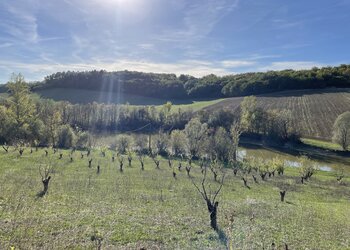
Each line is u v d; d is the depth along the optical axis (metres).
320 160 97.56
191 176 57.41
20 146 75.88
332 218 32.31
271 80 174.25
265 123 125.81
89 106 145.75
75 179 42.88
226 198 38.25
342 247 22.45
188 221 25.00
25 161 57.25
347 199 48.81
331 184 63.09
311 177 70.50
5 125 92.75
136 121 146.12
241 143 124.31
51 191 32.25
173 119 141.50
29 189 31.89
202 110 141.88
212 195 38.94
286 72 189.38
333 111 133.38
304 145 115.19
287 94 163.88
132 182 44.84
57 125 100.94
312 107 140.00
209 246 19.56
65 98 178.00
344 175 75.38
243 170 71.00
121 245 18.34
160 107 160.50
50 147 92.69
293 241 22.42
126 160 76.12
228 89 184.25
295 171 79.62
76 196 31.02
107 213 25.11
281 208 34.69
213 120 129.50
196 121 104.38
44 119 114.88
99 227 21.16
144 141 106.88
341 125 107.19
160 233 21.31
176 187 43.62
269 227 25.45
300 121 128.88
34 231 18.95
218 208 31.27
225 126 126.00
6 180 36.31
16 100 97.62
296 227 26.66
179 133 102.00
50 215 22.73
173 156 97.12
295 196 46.69
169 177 53.81
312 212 34.16
